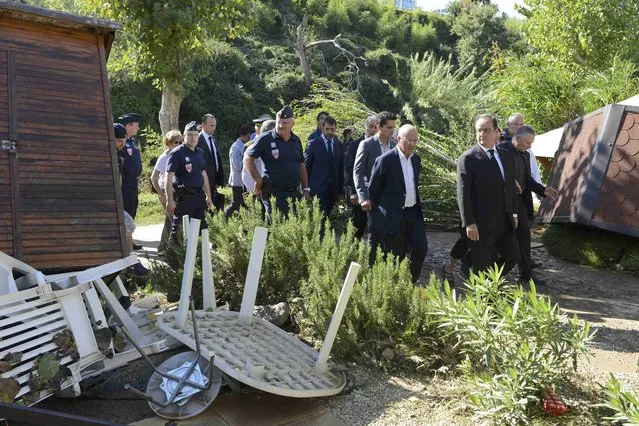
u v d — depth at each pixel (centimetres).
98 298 397
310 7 4462
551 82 1438
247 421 365
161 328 407
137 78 1302
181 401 364
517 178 671
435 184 1042
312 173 757
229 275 559
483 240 561
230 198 1171
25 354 324
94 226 408
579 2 1612
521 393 361
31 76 409
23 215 383
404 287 464
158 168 780
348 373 430
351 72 3475
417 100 2372
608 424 352
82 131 420
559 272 766
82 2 1083
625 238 784
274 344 432
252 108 3288
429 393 402
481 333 385
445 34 4947
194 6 1014
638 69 1505
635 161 746
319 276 479
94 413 368
